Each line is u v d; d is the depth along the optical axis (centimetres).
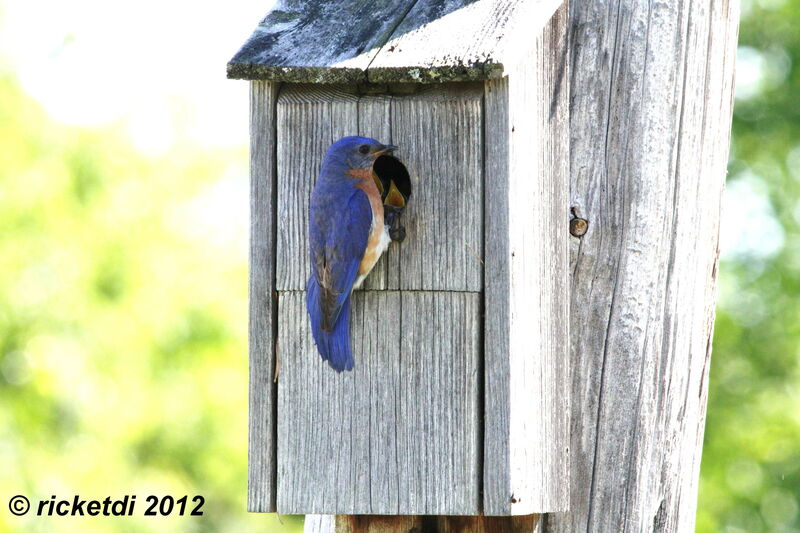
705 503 2053
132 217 2567
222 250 2686
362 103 884
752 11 2339
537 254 901
